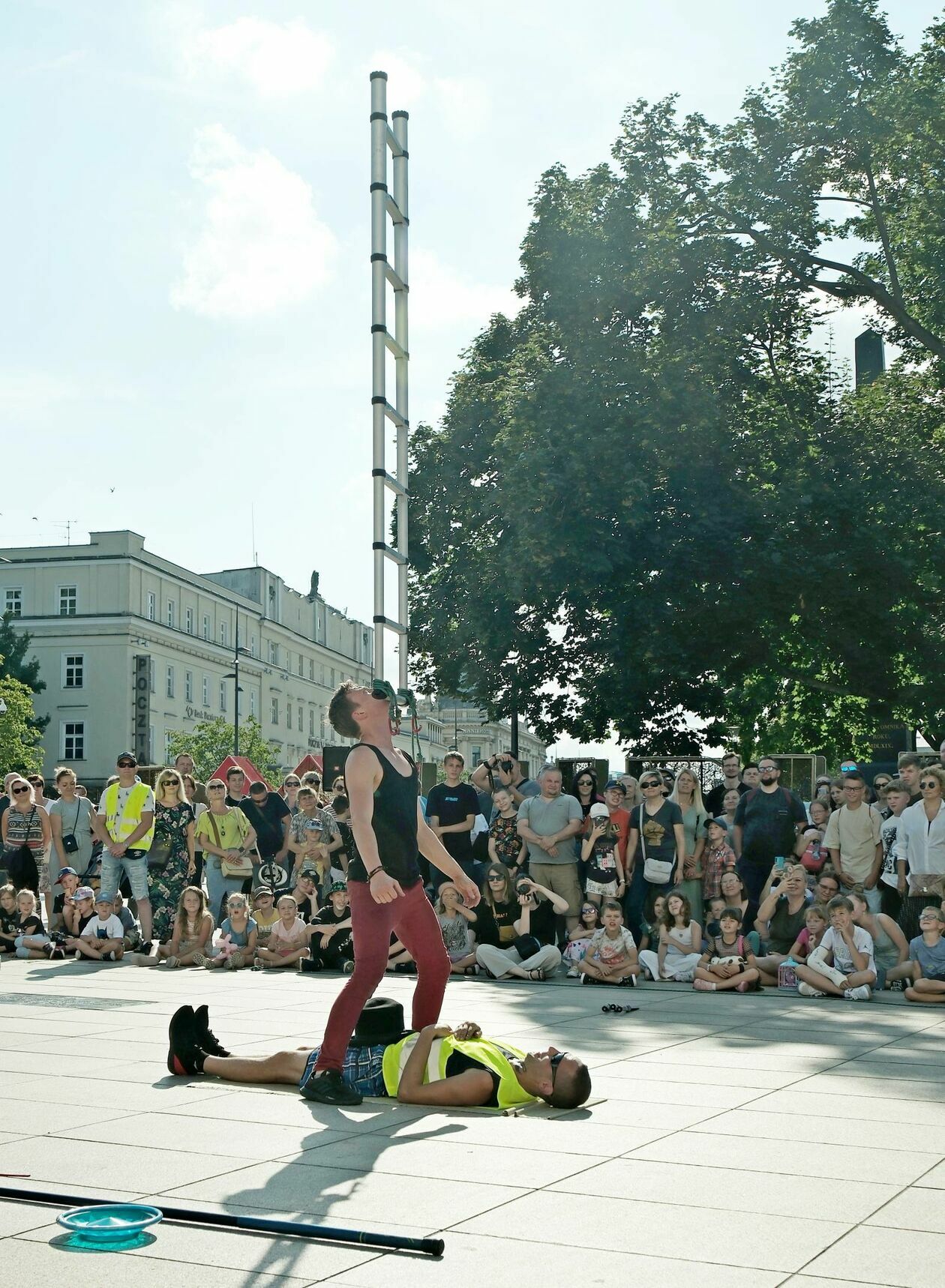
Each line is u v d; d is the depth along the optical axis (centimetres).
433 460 3459
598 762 1648
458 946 1255
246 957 1310
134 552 7512
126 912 1416
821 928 1155
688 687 2839
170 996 1045
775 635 2653
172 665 7869
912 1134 539
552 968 1229
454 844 1352
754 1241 390
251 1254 377
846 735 3112
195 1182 457
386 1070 614
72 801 1527
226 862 1452
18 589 7500
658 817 1308
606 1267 366
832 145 2620
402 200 1434
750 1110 593
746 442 2594
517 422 2555
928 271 2502
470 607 3061
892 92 2530
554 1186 453
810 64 2588
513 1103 595
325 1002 1007
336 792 1444
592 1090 644
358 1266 366
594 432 2467
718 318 2614
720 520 2448
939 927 1097
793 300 2784
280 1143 521
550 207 2797
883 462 2600
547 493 2423
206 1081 662
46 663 7362
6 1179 462
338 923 1277
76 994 1063
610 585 2580
